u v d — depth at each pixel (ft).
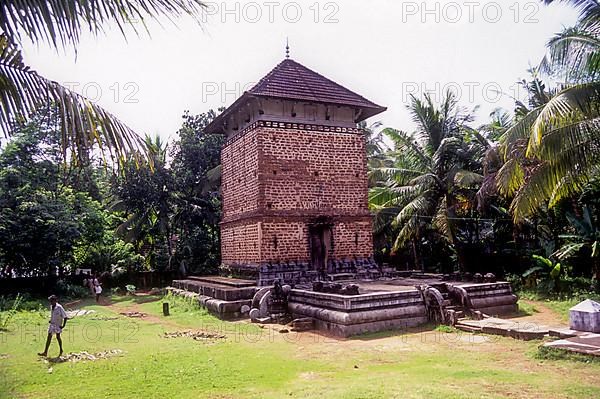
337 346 39.58
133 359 35.63
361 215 73.10
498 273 86.84
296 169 70.18
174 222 117.60
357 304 45.03
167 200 112.68
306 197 70.23
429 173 82.69
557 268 66.85
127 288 100.89
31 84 17.26
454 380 27.58
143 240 127.13
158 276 112.27
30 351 40.01
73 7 16.02
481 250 90.74
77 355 37.63
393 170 88.02
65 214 90.17
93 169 118.73
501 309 53.36
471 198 82.94
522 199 48.24
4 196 88.53
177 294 77.25
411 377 28.60
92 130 17.81
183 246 112.57
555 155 44.19
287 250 67.67
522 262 82.58
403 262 108.47
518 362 32.12
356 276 68.08
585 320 38.93
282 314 54.08
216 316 58.08
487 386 26.08
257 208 67.87
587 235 65.00
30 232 85.35
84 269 108.37
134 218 114.21
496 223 86.74
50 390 28.07
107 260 107.55
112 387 28.30
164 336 46.11
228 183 80.33
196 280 79.77
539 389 25.20
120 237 115.96
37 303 77.61
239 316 57.31
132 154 18.88
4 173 90.74
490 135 90.94
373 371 31.01
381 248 110.52
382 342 40.63
